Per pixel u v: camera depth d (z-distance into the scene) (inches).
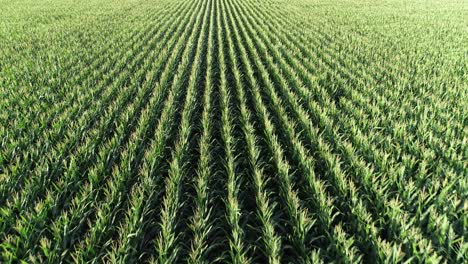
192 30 778.2
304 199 210.1
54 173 226.1
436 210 182.7
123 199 205.5
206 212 199.6
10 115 305.1
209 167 226.8
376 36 660.7
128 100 364.8
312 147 256.8
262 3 1322.6
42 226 174.6
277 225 186.4
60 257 160.4
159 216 199.0
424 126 269.0
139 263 167.8
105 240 172.9
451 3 1252.5
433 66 449.7
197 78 433.7
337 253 156.7
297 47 579.8
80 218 181.5
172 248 168.4
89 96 353.7
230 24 867.4
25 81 395.9
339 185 198.8
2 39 621.3
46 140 259.4
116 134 263.3
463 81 394.0
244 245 179.2
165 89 387.9
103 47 576.1
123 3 1261.1
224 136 269.9
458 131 267.9
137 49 570.6
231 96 363.6
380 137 257.1
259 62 474.0
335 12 1014.4
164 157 259.1
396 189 206.1
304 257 162.9
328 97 348.8
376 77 411.2
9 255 152.2
